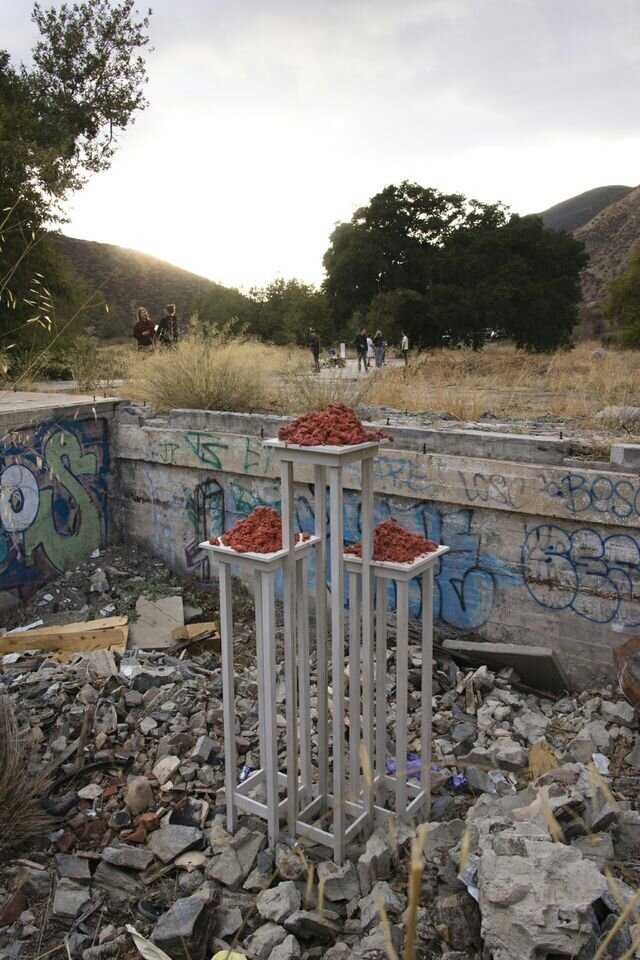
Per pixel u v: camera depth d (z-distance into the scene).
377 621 3.93
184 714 5.45
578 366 15.50
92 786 4.64
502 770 4.89
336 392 9.47
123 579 8.90
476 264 41.31
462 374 14.15
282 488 3.67
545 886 3.11
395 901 3.54
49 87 17.77
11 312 14.62
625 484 5.74
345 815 3.94
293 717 3.86
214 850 4.07
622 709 5.57
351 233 43.34
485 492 6.47
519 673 6.35
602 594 6.05
